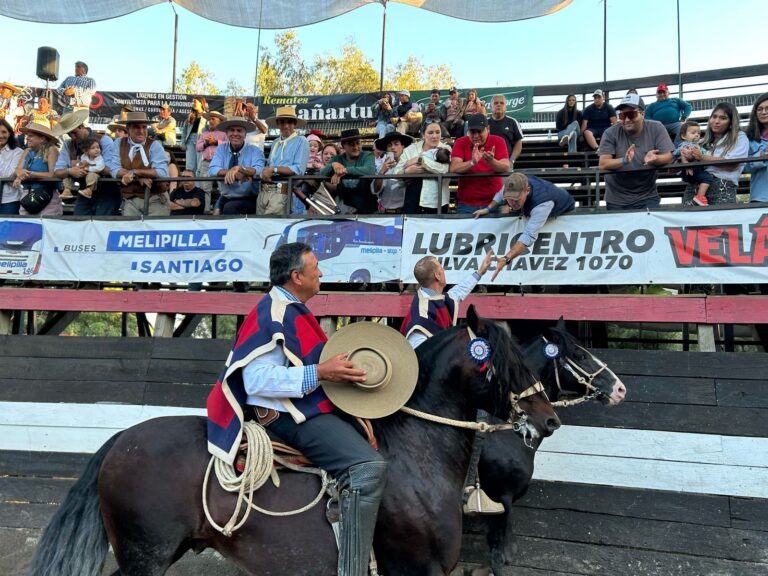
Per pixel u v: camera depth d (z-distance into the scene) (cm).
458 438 345
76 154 772
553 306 569
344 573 293
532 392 344
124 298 647
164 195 736
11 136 777
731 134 594
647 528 495
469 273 591
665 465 503
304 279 330
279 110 719
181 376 602
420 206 676
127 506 312
